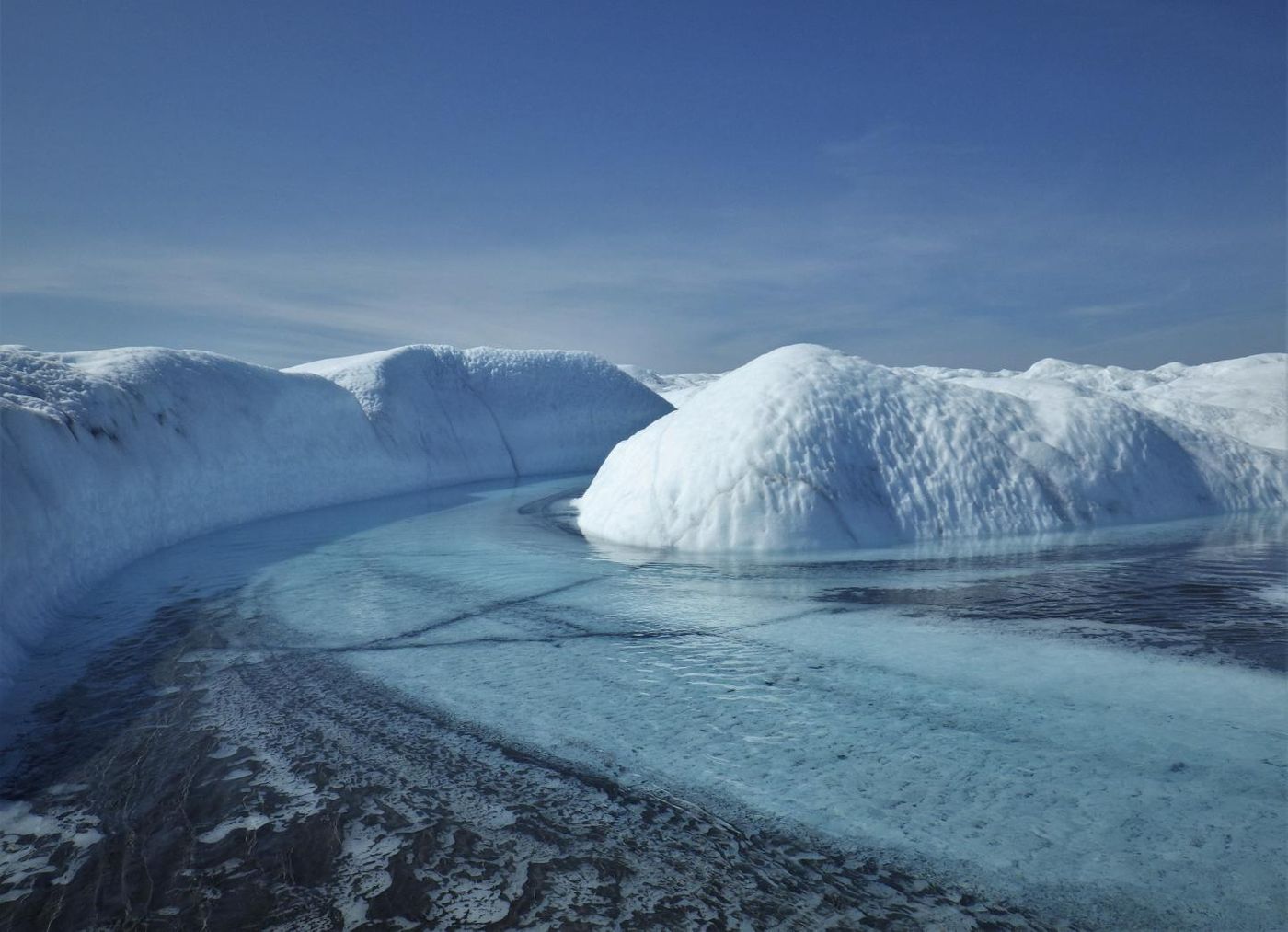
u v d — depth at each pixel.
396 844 2.11
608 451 23.42
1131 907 1.77
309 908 1.84
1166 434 8.96
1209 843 2.02
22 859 2.08
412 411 19.34
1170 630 4.02
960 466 7.62
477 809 2.30
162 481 8.88
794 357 8.75
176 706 3.22
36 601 4.58
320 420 14.85
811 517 6.92
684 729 2.87
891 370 8.77
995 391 9.46
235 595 5.45
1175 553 6.20
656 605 4.84
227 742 2.83
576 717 3.01
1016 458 7.84
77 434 7.18
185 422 10.61
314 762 2.64
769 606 4.75
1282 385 17.41
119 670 3.73
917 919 1.75
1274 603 4.58
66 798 2.43
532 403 23.44
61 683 3.55
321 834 2.17
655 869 1.97
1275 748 2.59
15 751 2.80
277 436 13.08
